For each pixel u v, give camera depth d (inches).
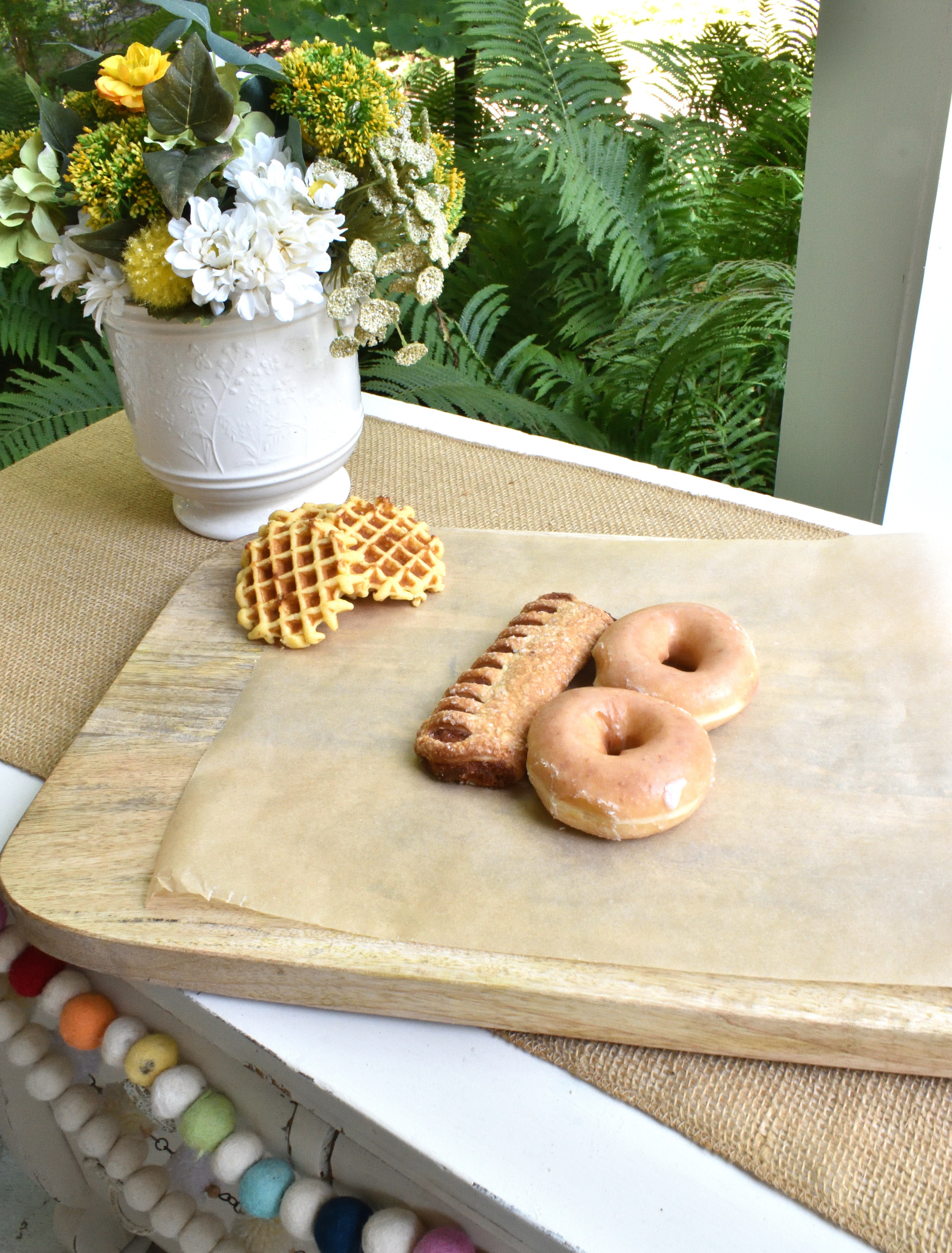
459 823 30.3
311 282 34.3
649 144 71.5
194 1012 29.7
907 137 43.3
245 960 28.5
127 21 74.4
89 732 33.4
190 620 36.6
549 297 74.5
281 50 77.9
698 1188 26.3
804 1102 27.0
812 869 28.9
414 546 37.3
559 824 30.1
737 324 56.6
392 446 44.9
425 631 35.5
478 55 74.6
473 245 75.8
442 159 37.7
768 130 73.5
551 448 44.2
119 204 33.6
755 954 27.7
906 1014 26.9
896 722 31.8
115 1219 41.3
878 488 51.3
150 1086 31.6
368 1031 28.7
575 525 40.2
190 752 32.7
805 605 35.1
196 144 33.9
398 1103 27.5
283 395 37.1
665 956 27.7
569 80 71.6
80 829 31.1
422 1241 28.5
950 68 40.7
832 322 49.6
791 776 30.8
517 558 37.9
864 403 50.1
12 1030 33.9
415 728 32.6
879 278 46.8
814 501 56.2
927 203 43.5
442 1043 28.5
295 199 33.9
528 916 28.5
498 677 32.8
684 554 37.3
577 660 33.6
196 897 29.3
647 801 29.1
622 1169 26.6
